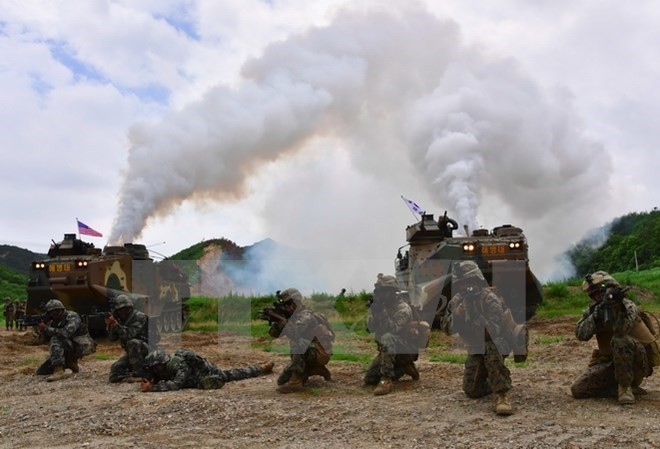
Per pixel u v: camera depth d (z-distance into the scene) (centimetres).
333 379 1077
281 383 996
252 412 832
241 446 692
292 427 762
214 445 700
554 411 785
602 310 820
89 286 2000
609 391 839
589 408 789
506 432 699
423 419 771
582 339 846
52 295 2022
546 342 1477
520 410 796
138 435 757
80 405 948
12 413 913
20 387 1163
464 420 759
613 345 809
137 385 1118
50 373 1285
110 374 1172
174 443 714
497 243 1752
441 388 962
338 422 774
